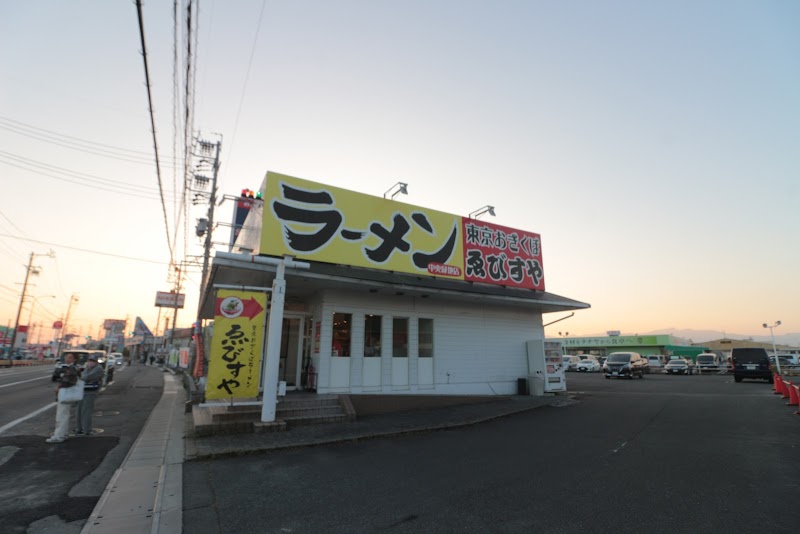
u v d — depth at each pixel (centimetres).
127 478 596
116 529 429
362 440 832
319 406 1028
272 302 916
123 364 5391
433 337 1355
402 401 1159
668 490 530
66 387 838
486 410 1174
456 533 414
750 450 724
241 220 1919
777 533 404
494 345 1510
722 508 468
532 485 558
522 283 1572
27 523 447
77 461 690
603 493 523
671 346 5188
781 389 1514
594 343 5734
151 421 1073
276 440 791
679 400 1402
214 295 1365
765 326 3384
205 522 445
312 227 1089
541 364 1554
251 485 564
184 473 618
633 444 790
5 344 5491
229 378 864
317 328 1180
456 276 1368
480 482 572
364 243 1177
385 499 511
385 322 1255
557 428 964
